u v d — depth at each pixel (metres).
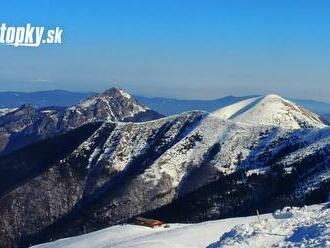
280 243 39.22
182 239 93.06
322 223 39.78
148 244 89.81
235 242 42.66
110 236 122.81
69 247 122.50
